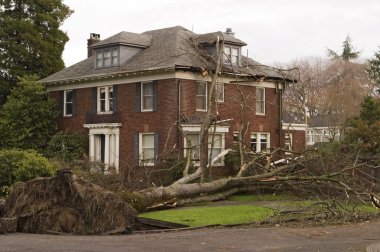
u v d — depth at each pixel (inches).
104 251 478.3
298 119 1635.1
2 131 1419.8
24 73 1616.6
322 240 540.1
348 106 2316.7
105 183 905.5
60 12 1701.5
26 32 1619.1
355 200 837.8
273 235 578.6
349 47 2817.4
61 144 1371.8
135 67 1293.1
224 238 557.6
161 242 535.2
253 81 1354.6
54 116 1451.8
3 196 952.3
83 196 667.4
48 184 683.4
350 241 530.3
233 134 1318.9
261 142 1396.4
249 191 1032.8
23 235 633.0
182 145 1218.6
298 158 984.9
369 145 1175.0
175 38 1347.2
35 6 1653.5
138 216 713.0
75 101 1434.5
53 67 1676.9
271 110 1428.4
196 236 577.6
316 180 855.7
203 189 933.2
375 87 2484.0
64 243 539.8
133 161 1288.1
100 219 656.4
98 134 1379.2
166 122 1235.2
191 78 1251.2
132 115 1304.1
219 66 1127.6
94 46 1389.0
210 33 1339.8
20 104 1412.4
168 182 1063.0
